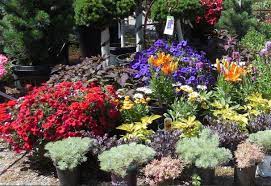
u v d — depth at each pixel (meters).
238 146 2.47
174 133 2.61
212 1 4.93
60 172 2.39
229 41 4.57
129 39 6.02
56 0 4.12
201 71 3.37
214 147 2.37
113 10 3.71
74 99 2.68
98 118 2.66
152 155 2.32
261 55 3.67
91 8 3.68
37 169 2.66
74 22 4.21
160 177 2.27
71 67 3.55
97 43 4.95
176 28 4.36
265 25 5.89
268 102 3.05
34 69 4.03
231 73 3.19
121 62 4.00
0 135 2.72
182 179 2.43
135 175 2.32
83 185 2.46
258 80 3.33
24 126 2.51
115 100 2.82
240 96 3.25
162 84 3.11
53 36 4.15
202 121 3.09
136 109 2.88
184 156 2.35
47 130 2.53
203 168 2.34
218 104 3.01
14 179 2.54
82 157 2.38
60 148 2.36
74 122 2.53
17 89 4.14
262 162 2.50
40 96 2.65
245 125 2.83
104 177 2.53
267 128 2.77
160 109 3.06
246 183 2.39
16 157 2.84
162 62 3.18
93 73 3.35
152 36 5.39
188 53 3.59
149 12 4.42
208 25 5.04
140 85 3.32
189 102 3.00
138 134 2.65
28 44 4.04
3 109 2.72
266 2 9.38
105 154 2.34
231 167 2.63
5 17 4.09
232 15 5.57
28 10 4.05
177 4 4.09
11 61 4.23
